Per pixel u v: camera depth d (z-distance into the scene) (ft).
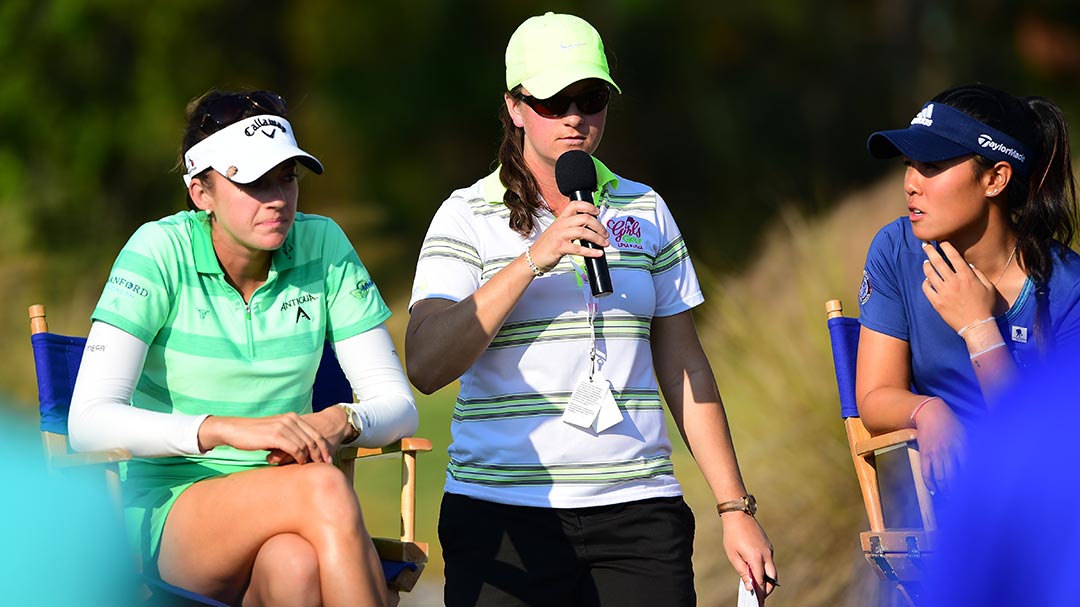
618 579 39.75
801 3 187.01
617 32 187.42
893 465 60.75
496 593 39.47
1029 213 43.42
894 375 45.39
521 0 189.26
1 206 127.13
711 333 72.90
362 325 44.73
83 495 39.88
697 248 166.71
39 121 166.50
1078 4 183.83
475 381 40.29
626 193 41.83
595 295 37.96
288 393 43.65
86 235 153.69
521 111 40.68
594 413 39.17
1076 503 42.09
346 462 43.80
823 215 91.81
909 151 42.47
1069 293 43.52
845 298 68.90
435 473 83.41
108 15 169.48
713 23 187.21
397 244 139.13
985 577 42.57
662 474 40.34
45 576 40.42
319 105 186.50
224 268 43.27
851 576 60.39
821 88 186.39
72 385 44.73
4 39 167.63
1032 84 183.21
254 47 181.47
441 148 189.47
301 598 38.01
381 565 40.29
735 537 41.37
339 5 185.57
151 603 40.14
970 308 42.60
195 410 42.93
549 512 39.40
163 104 169.17
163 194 167.02
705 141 184.44
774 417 64.49
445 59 188.96
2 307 90.17
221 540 39.42
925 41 186.39
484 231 40.65
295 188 42.60
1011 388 42.11
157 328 42.47
